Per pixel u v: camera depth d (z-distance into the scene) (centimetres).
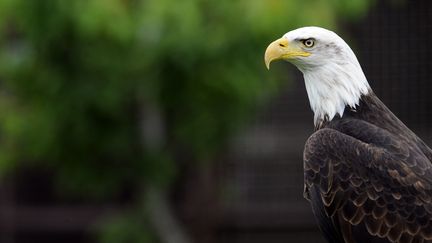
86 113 1490
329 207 1065
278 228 1958
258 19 1361
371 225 1047
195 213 1867
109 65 1430
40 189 1952
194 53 1404
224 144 1577
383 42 1866
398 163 1043
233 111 1514
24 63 1470
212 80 1451
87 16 1346
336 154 1063
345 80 1086
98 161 1554
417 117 1880
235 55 1423
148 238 1633
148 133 1556
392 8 1858
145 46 1408
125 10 1360
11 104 1514
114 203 1905
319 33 1088
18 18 1417
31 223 1953
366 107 1086
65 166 1551
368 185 1049
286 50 1094
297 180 1941
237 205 1939
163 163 1565
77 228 1953
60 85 1464
